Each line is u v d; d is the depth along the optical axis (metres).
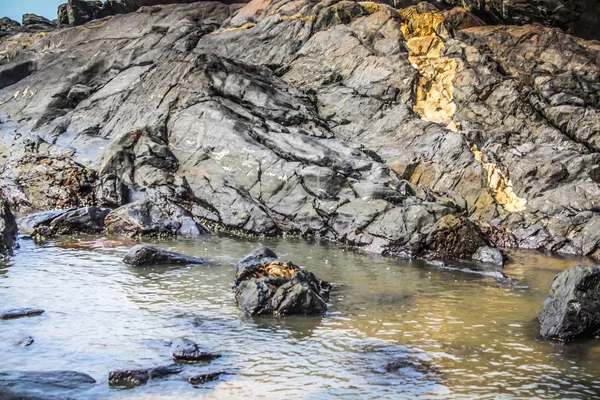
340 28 25.50
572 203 18.59
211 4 30.91
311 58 25.20
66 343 9.20
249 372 8.38
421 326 10.52
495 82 22.28
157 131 21.55
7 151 22.97
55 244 16.06
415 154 20.33
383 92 22.83
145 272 13.45
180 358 8.68
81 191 20.11
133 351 8.95
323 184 18.41
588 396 7.91
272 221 18.20
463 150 20.06
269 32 26.56
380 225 16.72
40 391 7.41
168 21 30.09
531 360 9.11
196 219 18.95
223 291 12.22
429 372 8.55
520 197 19.31
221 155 19.95
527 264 15.65
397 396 7.78
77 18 35.19
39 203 20.39
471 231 16.22
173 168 20.67
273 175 18.95
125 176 20.48
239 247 16.33
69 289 12.02
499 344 9.74
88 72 27.62
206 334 9.80
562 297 10.52
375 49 24.94
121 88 25.36
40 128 25.00
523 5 26.55
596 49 24.06
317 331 10.12
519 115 21.62
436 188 19.77
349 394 7.80
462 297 12.39
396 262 15.38
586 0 25.59
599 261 16.09
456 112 22.34
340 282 13.28
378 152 20.97
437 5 28.34
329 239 17.75
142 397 7.50
